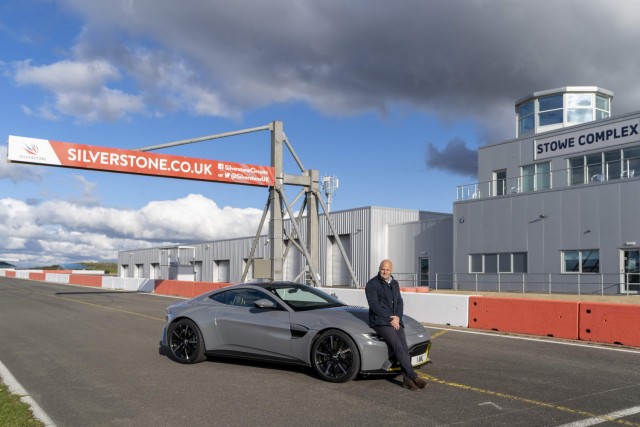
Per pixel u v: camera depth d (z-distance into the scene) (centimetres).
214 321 842
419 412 585
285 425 545
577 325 1130
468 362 870
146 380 749
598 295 2242
